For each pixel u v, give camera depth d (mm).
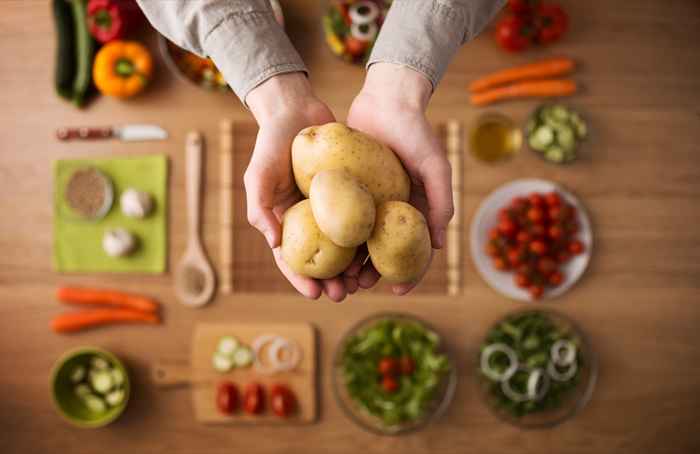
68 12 1466
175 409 1523
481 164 1515
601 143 1521
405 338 1479
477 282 1518
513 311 1515
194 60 1450
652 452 1522
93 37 1476
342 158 915
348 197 841
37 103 1522
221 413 1514
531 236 1479
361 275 1004
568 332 1503
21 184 1526
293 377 1515
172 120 1516
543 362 1481
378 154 933
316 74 1501
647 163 1521
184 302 1518
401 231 868
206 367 1516
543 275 1497
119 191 1522
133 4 1465
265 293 1515
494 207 1507
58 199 1522
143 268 1521
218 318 1520
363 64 1479
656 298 1522
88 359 1512
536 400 1486
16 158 1525
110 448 1523
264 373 1516
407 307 1518
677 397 1521
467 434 1515
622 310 1522
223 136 1507
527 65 1506
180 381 1517
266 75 990
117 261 1521
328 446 1518
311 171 935
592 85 1520
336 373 1498
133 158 1520
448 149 1513
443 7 992
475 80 1516
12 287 1524
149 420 1523
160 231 1520
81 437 1523
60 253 1525
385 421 1479
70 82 1477
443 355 1471
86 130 1507
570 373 1489
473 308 1516
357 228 843
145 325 1522
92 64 1479
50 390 1524
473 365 1515
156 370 1518
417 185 1023
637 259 1524
